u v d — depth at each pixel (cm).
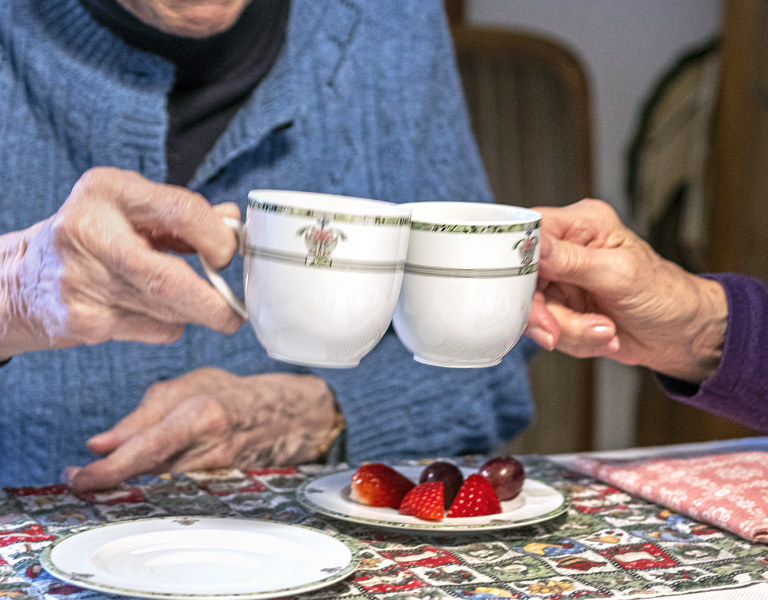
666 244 270
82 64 119
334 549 64
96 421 120
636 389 281
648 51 273
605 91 270
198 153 125
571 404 240
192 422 93
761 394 91
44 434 118
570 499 82
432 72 141
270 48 127
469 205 72
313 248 59
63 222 63
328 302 59
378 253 59
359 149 134
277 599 58
